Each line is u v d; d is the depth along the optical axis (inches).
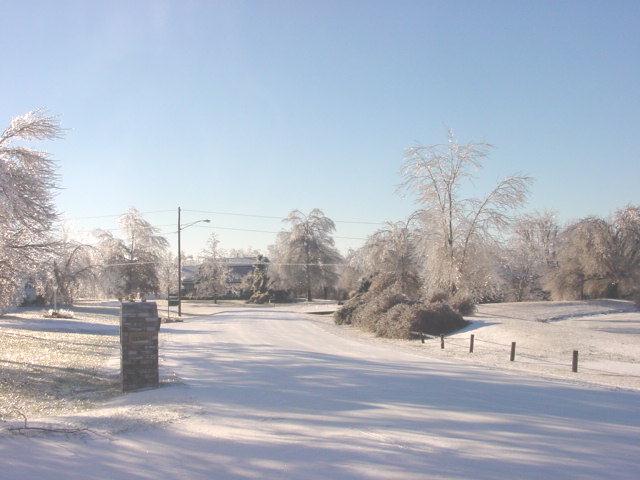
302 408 435.8
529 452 316.5
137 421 374.0
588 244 2450.8
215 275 4045.3
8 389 533.6
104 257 2881.4
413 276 2273.6
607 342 1120.8
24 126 1079.6
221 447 320.2
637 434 369.4
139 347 546.9
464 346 1191.6
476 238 1830.7
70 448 309.6
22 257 1107.9
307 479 268.4
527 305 2218.3
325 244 3767.2
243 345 1147.9
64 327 1528.1
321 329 1736.0
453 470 282.0
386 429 365.4
